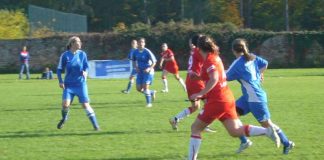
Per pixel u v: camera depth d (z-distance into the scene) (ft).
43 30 324.60
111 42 307.58
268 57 307.17
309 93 142.72
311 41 304.50
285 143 62.80
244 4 427.33
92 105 120.26
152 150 66.74
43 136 78.33
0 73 297.94
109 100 131.95
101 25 460.55
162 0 451.53
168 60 154.71
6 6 456.04
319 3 398.83
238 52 63.52
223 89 56.18
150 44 306.76
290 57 306.35
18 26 334.85
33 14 340.80
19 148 69.10
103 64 237.25
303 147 67.26
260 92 63.67
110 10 458.09
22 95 149.89
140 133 79.71
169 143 71.31
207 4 434.71
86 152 66.03
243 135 57.00
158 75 252.01
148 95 116.26
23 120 96.63
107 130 82.94
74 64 81.87
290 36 305.53
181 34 305.73
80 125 89.10
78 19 360.69
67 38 302.45
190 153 57.21
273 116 96.63
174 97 138.00
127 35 306.96
